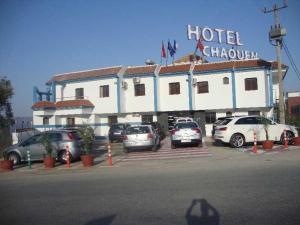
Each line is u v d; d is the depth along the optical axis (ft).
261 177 34.47
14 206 28.43
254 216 22.18
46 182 40.04
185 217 22.81
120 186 34.06
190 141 70.64
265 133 65.46
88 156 53.57
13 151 60.59
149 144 67.21
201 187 31.17
